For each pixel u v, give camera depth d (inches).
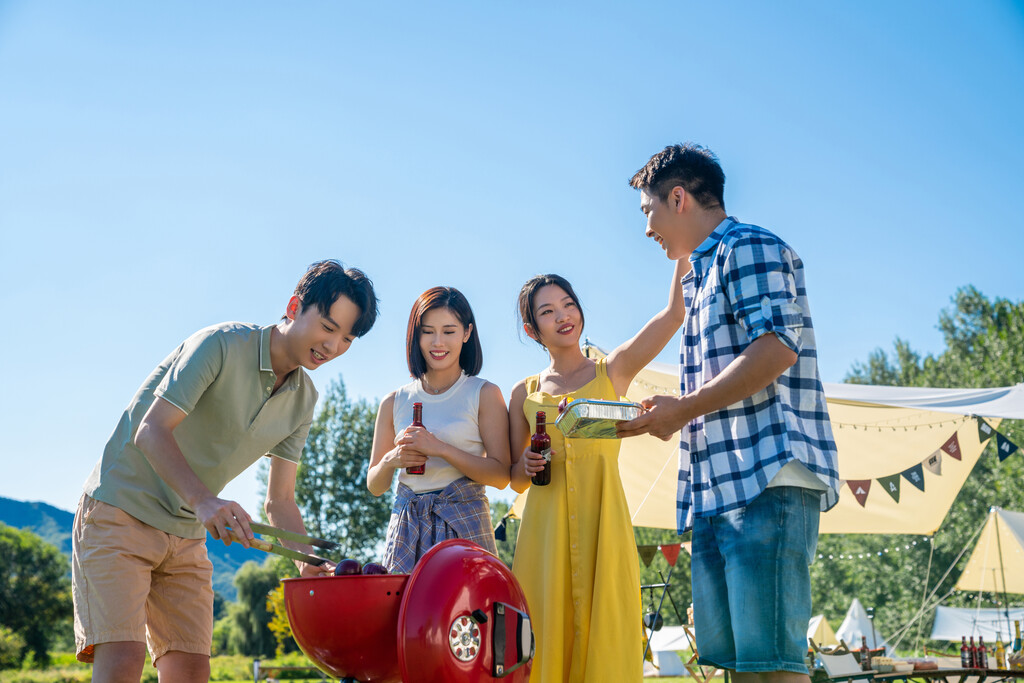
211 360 101.6
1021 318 1186.6
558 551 115.3
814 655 274.7
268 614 1510.8
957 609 506.0
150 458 94.0
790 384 87.0
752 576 82.8
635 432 88.7
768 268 84.7
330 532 1003.9
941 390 255.4
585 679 109.0
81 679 1200.2
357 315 103.0
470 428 126.0
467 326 131.5
